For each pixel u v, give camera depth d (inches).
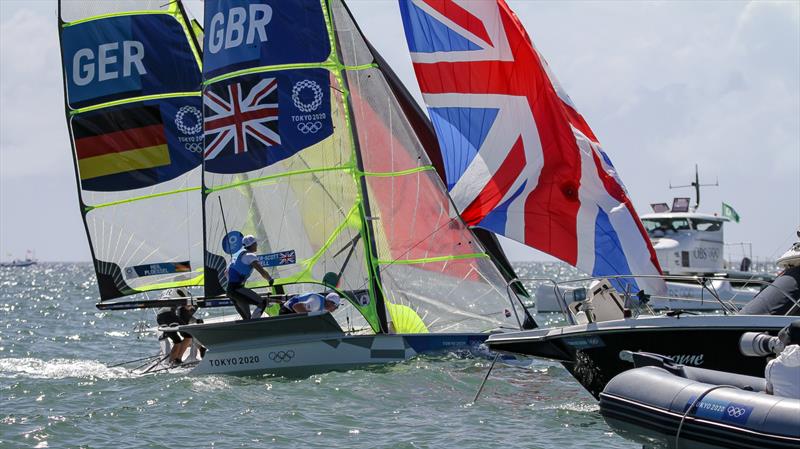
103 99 3467.0
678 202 6043.3
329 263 3021.7
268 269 3034.0
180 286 3486.7
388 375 2704.2
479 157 3228.3
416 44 3284.9
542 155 3174.2
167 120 3484.3
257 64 3056.1
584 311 2412.6
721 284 5649.6
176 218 3486.7
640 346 2208.4
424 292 3024.1
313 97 3038.9
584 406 2397.9
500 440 2054.6
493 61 3225.9
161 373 3043.8
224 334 2851.9
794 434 1622.8
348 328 3090.6
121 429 2188.7
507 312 2987.2
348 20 3078.2
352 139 3031.5
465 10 3238.2
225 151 3070.9
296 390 2566.4
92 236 3457.2
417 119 3376.0
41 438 2105.1
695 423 1761.8
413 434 2112.5
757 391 1844.2
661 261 5871.1
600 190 3149.6
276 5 3058.6
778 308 2258.9
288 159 3038.9
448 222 3034.0
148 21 3486.7
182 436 2114.9
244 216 3058.6
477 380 2674.7
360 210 3021.7
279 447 2018.9
